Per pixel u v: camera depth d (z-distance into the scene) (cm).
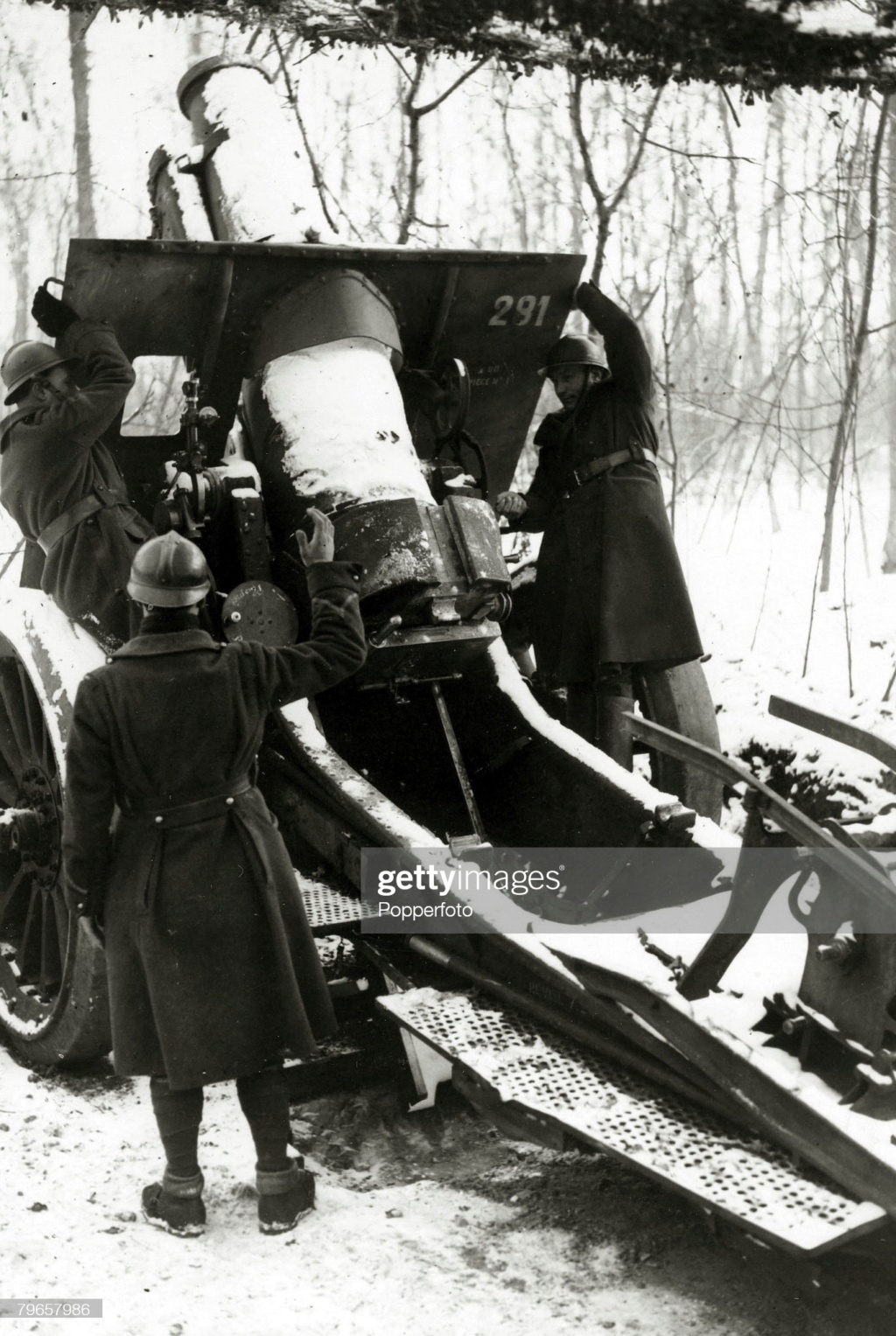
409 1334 267
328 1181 337
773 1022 292
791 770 498
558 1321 273
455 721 451
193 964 304
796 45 468
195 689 307
